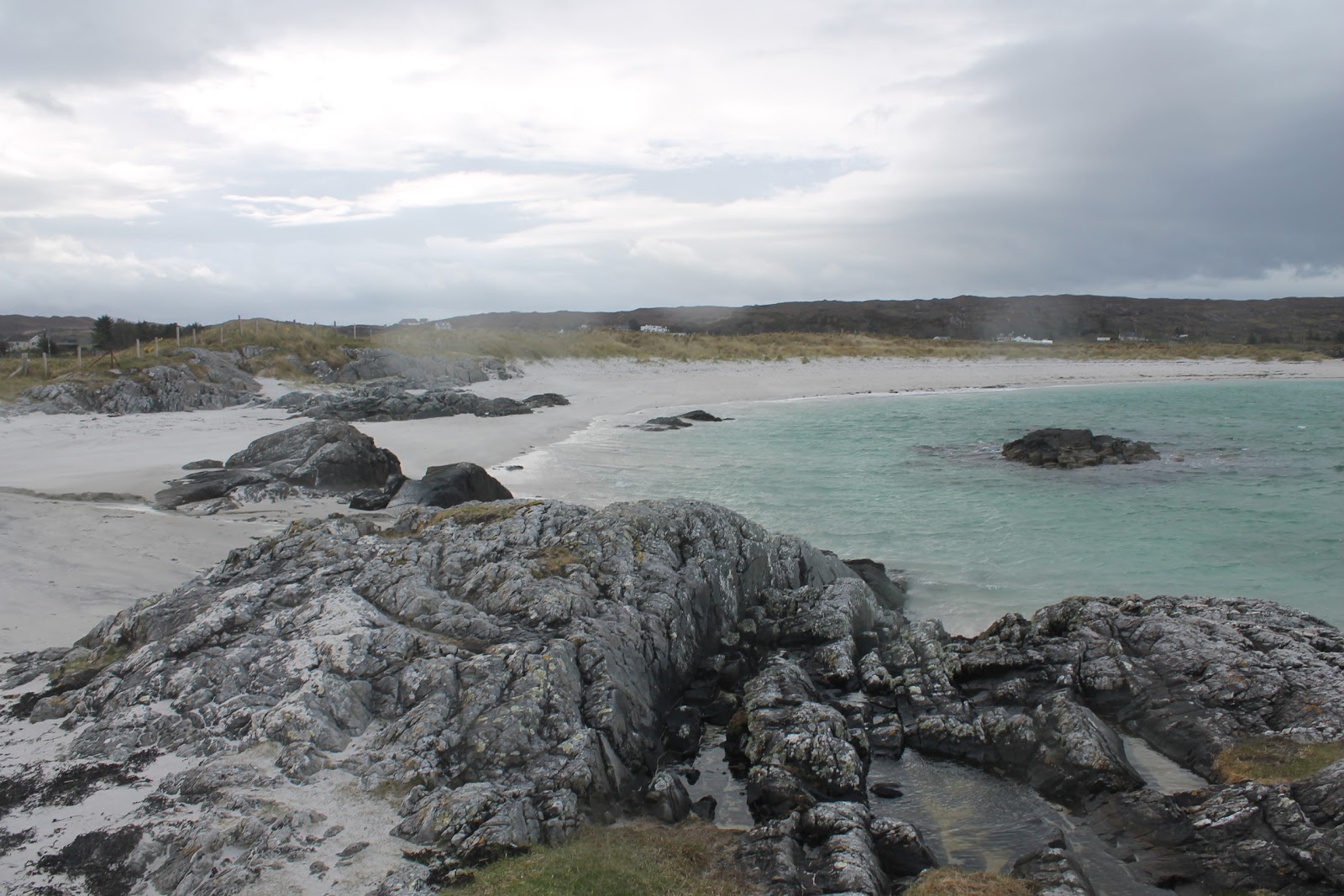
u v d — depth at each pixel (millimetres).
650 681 11375
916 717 11656
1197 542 20125
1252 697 10734
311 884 7285
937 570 18031
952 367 73750
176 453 27969
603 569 12883
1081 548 19703
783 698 11203
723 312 175250
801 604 14234
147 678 10352
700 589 13383
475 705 9555
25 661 11531
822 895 7523
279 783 8719
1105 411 48625
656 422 42000
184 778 8742
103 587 14359
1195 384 65125
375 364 53844
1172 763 10453
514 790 8625
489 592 12195
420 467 28938
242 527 18859
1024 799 9938
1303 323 126125
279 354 51469
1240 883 8039
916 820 9547
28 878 7332
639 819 9055
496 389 56125
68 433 32250
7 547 15922
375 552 13414
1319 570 17984
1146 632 12305
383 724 9719
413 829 8086
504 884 7383
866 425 42438
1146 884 8320
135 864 7520
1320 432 39219
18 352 51219
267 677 10258
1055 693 10984
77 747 9336
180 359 44812
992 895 7633
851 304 165500
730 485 26438
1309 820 8234
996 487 26562
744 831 8891
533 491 25000
